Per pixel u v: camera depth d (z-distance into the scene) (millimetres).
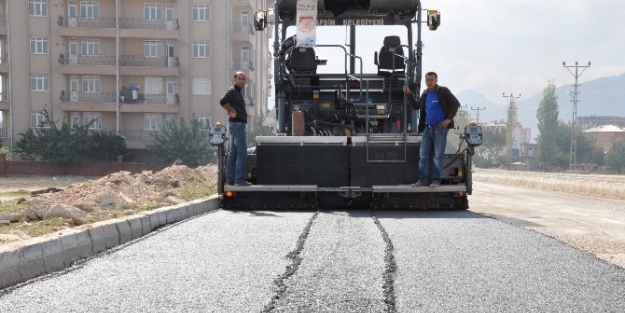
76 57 62938
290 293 5250
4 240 7254
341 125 14219
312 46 13984
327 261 6676
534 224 11734
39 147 59062
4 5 63469
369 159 12898
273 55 14398
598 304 5047
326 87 14320
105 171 59875
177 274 6074
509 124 121438
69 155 58719
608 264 6738
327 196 13000
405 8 14523
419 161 12609
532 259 6949
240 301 5008
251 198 12984
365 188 12695
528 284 5703
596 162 127125
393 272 6117
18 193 28453
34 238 7000
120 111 63000
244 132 12867
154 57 63844
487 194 25688
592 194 28375
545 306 4957
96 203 11977
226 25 64438
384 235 8664
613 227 11477
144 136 63969
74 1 63250
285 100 14359
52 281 5875
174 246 7781
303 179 12984
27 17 62562
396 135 13000
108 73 62438
